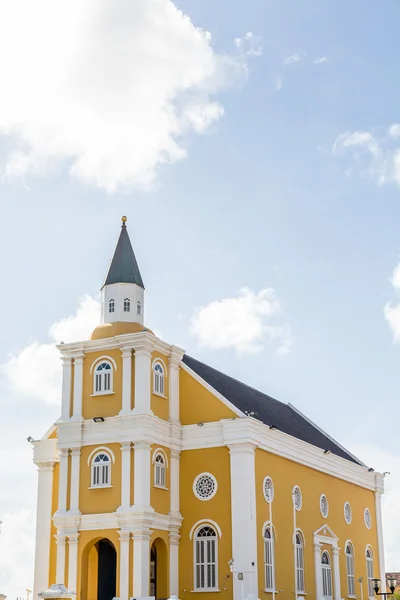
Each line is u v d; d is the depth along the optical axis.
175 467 56.00
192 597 53.59
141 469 52.69
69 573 52.69
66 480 54.72
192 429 56.66
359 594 70.06
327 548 65.75
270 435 58.25
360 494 75.00
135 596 50.25
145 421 53.41
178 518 54.94
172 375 57.78
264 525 55.47
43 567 56.84
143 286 60.03
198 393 57.72
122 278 58.94
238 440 54.81
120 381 55.41
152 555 55.41
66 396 56.66
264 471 56.94
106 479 53.62
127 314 58.25
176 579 54.09
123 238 60.84
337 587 65.50
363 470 76.06
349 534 70.50
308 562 61.59
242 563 52.53
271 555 55.75
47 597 43.31
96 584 54.91
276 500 57.97
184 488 56.00
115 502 52.81
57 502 58.00
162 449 55.06
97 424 54.69
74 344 57.09
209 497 55.03
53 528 57.50
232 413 56.06
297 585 59.03
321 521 65.06
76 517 53.28
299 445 62.97
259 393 74.81
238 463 54.53
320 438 76.50
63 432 55.56
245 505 53.53
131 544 51.47
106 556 55.44
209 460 55.75
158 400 55.88
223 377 67.88
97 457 54.41
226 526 54.00
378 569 75.75
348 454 79.06
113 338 55.94
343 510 70.06
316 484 65.56
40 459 59.50
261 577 53.91
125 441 53.53
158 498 53.81
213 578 53.50
